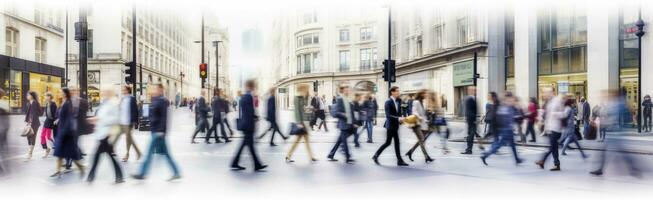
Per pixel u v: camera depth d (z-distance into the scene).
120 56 54.62
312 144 14.93
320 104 21.33
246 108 9.09
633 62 23.02
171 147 13.87
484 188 7.45
